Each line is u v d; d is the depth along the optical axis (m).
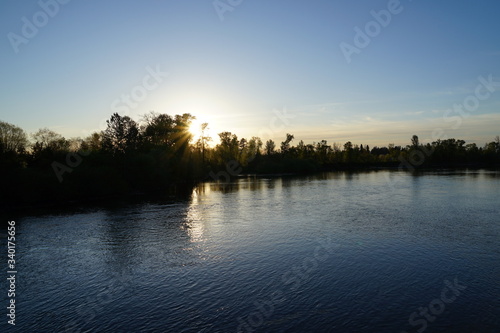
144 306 18.14
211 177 121.94
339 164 176.50
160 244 29.92
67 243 30.88
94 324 16.41
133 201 60.25
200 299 18.77
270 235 32.16
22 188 52.56
